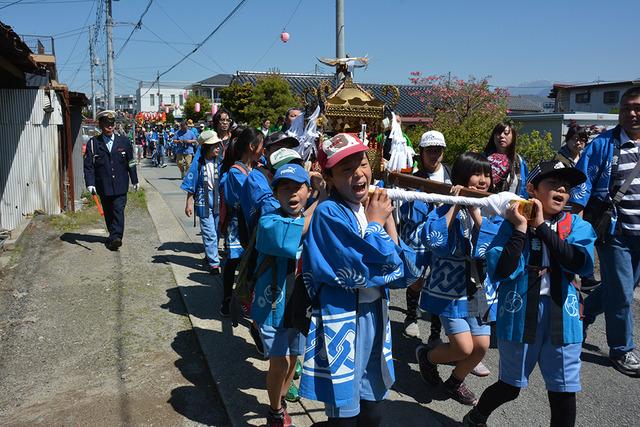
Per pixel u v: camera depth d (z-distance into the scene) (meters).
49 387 3.88
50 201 9.59
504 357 3.01
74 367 4.18
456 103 16.44
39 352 4.43
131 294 5.80
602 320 5.36
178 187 15.11
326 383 2.50
